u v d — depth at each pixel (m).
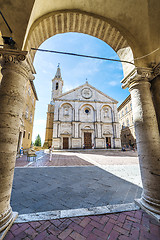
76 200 3.09
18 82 2.61
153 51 3.13
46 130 29.80
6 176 2.16
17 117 2.49
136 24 3.23
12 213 2.29
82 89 27.56
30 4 2.36
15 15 2.43
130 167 7.31
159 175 2.58
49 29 3.50
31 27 2.83
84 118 25.64
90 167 7.35
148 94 3.18
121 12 3.22
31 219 2.26
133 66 3.33
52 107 32.12
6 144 2.22
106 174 5.67
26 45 2.75
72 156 13.81
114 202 2.99
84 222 2.21
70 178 5.04
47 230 2.01
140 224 2.15
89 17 3.42
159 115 3.11
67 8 3.22
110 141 25.52
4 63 2.64
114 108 27.25
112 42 3.95
